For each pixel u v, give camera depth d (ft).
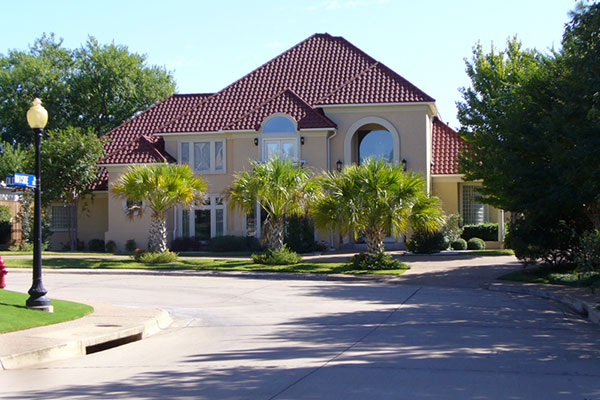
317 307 47.52
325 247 97.45
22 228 107.24
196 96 121.49
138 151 104.17
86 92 155.02
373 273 69.72
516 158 58.59
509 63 84.17
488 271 70.33
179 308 48.19
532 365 27.04
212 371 26.96
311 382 24.23
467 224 102.94
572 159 49.19
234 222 103.09
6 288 57.98
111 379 26.27
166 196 80.79
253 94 108.58
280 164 78.74
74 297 53.62
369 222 73.51
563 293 52.03
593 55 43.83
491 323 39.11
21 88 154.61
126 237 104.22
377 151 102.63
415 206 73.51
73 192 109.29
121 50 159.22
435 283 63.82
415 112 97.91
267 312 45.52
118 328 36.70
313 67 111.65
